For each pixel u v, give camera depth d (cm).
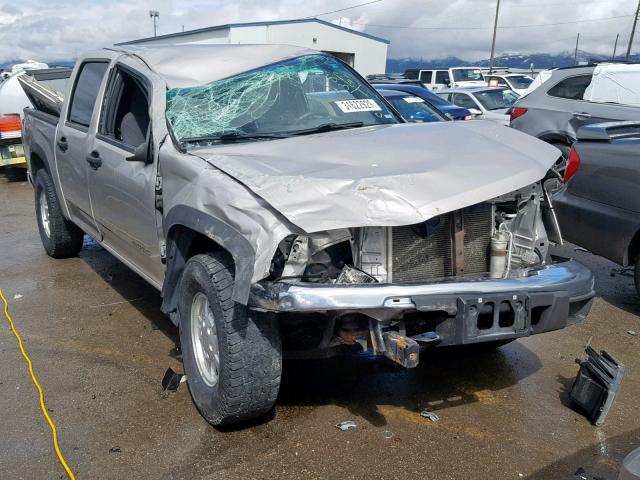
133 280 599
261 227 290
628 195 506
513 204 364
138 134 434
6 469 312
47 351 446
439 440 335
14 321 502
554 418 359
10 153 1168
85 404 373
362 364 425
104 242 517
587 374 363
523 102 968
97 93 502
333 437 337
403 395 384
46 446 330
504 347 457
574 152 552
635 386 398
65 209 598
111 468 311
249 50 475
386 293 294
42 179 636
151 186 391
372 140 379
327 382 400
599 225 530
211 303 321
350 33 3588
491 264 349
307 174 312
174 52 459
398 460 317
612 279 609
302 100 441
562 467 312
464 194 315
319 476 304
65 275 616
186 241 359
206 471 308
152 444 331
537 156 376
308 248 301
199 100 411
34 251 707
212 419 335
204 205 327
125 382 399
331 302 288
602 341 466
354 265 320
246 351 310
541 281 327
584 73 893
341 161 338
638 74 826
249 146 373
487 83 1997
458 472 308
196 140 389
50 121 602
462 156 351
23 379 404
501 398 381
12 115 1162
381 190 303
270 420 354
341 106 452
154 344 456
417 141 378
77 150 513
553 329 330
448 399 380
